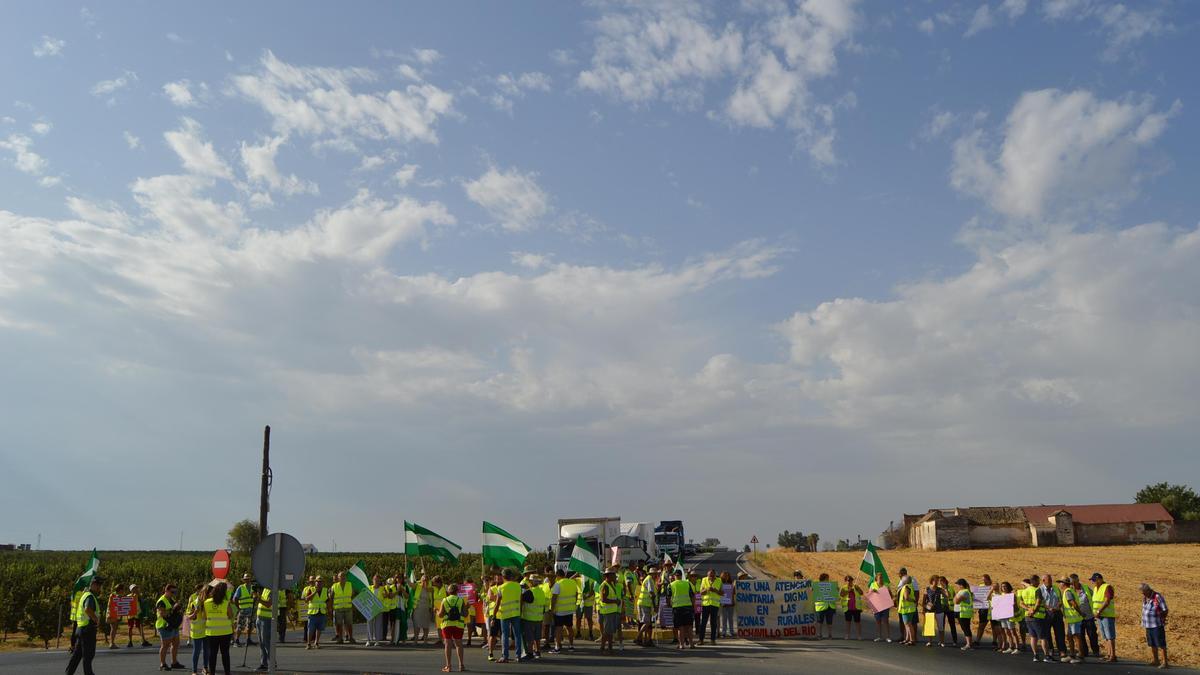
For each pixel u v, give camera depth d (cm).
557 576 2459
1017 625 2425
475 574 5200
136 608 2708
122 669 2125
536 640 2248
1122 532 9569
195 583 4209
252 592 2683
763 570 6738
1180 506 10494
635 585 2888
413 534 2941
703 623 2598
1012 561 6769
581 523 4797
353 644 2697
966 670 2011
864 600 3027
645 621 2570
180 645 2805
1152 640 2106
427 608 2731
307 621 2603
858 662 2142
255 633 2764
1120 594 3975
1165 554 7450
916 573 5616
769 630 2816
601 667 2048
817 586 2798
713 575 2614
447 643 1953
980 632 2583
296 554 1510
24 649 2825
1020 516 9850
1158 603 2112
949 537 9669
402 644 2681
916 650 2441
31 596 3378
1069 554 7681
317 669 2038
